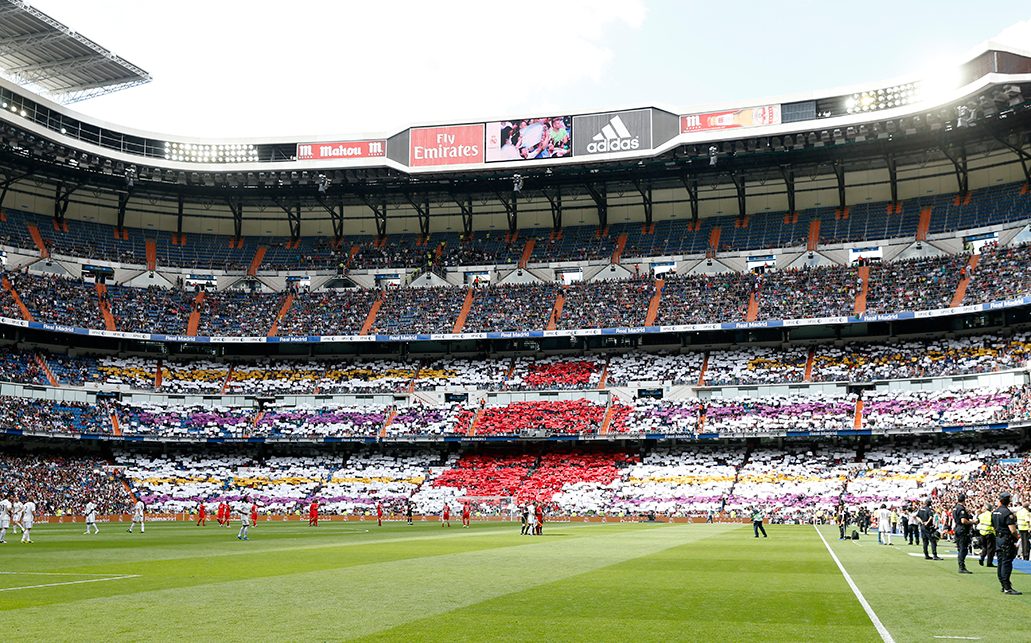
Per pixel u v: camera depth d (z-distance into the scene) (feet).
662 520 242.37
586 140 280.51
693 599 66.23
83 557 105.81
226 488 270.26
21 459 260.21
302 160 297.94
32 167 296.71
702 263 309.63
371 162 293.23
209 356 315.99
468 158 288.30
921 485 227.20
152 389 295.89
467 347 315.58
